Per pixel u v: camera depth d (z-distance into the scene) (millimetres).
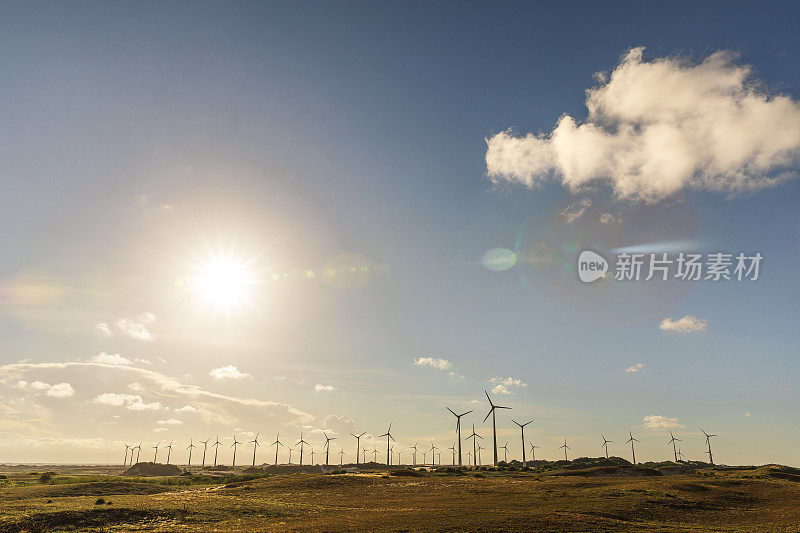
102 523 61469
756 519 66688
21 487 99938
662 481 104750
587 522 57875
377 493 99750
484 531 53469
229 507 73250
